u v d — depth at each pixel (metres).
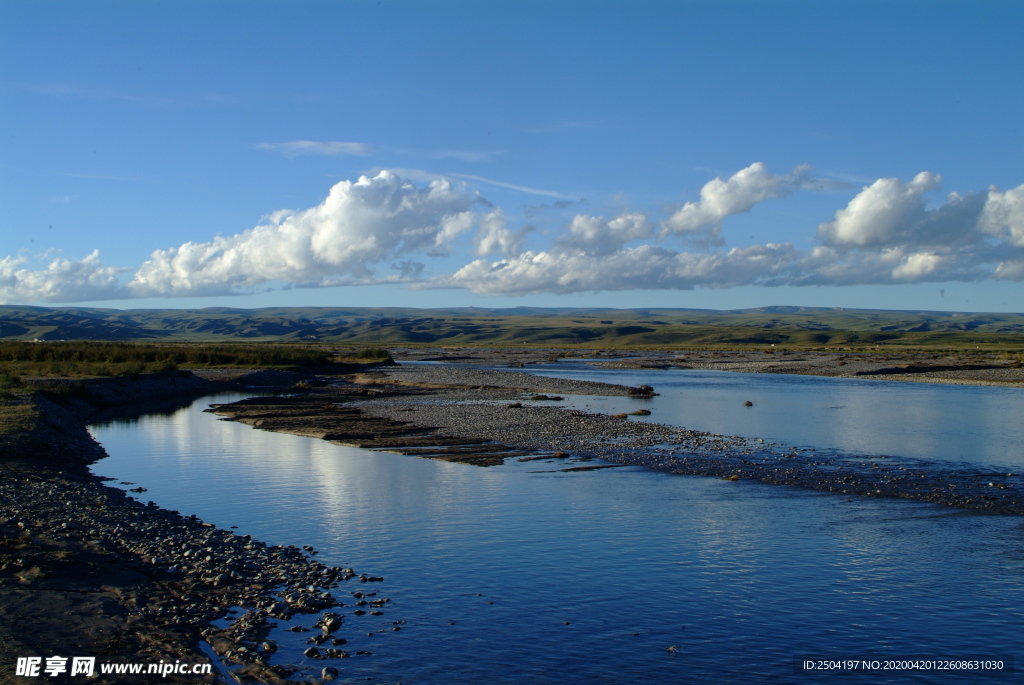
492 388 75.38
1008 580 17.89
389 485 28.53
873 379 93.94
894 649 14.32
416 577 18.03
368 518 23.53
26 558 17.27
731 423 47.50
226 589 16.55
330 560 19.30
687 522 23.08
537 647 14.20
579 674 13.17
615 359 151.62
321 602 16.03
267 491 27.45
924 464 32.53
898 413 53.56
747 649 14.27
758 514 24.05
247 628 14.42
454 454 35.62
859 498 26.27
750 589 17.33
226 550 19.38
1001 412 54.16
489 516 23.80
